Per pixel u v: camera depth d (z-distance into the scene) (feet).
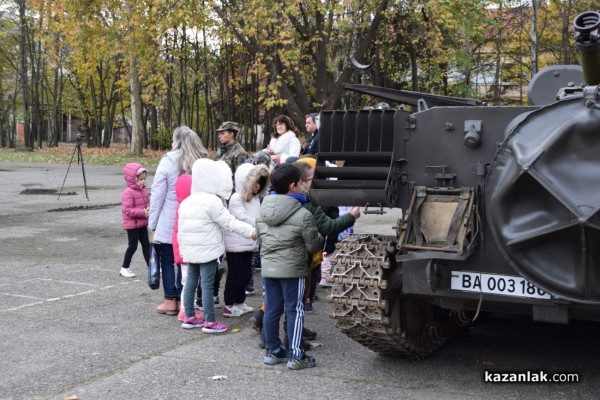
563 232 13.73
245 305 24.03
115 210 51.96
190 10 71.87
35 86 164.25
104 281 28.71
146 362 18.49
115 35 78.54
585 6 86.12
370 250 17.15
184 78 131.64
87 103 175.01
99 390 16.37
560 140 13.80
